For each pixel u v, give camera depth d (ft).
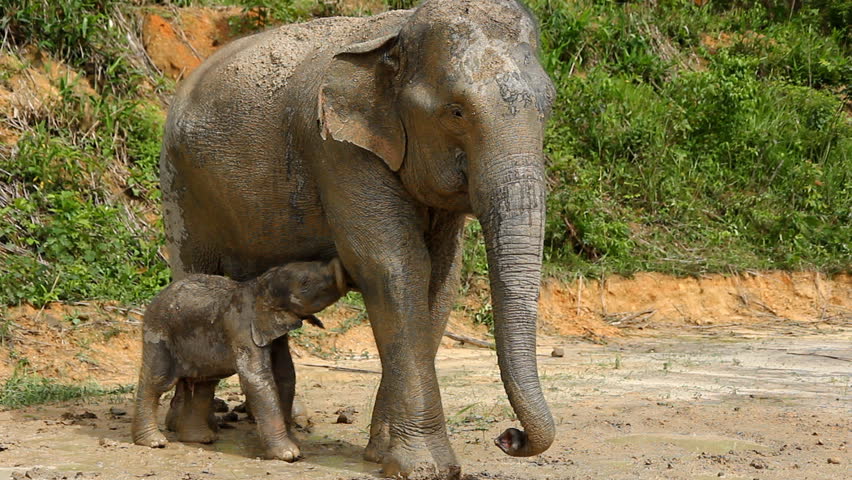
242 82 31.24
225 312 29.27
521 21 25.48
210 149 31.68
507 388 22.99
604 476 26.96
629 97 88.02
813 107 96.68
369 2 81.30
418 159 26.03
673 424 34.58
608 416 36.04
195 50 71.15
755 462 28.40
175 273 35.50
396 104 26.40
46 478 26.27
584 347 59.77
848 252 81.05
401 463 26.35
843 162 93.25
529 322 23.20
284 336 30.27
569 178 78.59
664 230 80.02
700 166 86.79
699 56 100.48
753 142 89.76
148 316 30.68
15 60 63.36
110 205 59.36
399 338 26.84
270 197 30.27
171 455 29.48
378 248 26.86
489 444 31.48
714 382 45.11
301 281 28.12
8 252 52.70
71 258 53.47
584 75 90.94
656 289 71.87
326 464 28.50
